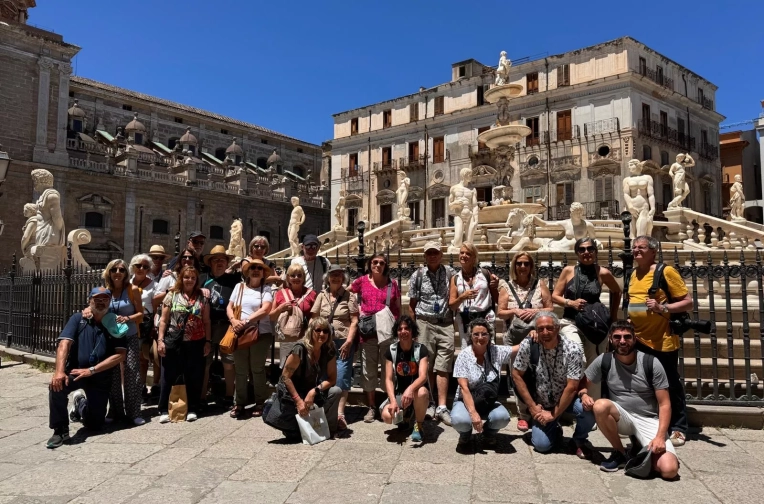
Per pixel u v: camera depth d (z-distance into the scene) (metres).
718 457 5.25
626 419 5.06
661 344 5.71
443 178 50.12
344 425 6.40
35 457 5.60
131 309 6.94
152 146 52.25
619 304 6.51
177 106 56.66
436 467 5.14
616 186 40.78
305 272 7.20
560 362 5.52
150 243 45.31
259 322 7.14
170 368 7.07
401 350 6.16
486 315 6.60
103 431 6.54
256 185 53.94
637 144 40.66
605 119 41.53
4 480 4.93
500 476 4.89
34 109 38.84
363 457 5.46
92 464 5.35
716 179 48.44
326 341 6.15
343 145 57.47
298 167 66.50
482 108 47.59
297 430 6.05
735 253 9.50
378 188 54.53
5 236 36.66
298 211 24.02
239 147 58.94
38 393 8.58
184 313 7.10
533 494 4.48
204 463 5.34
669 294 5.66
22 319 11.97
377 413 6.96
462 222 15.11
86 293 10.02
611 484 4.69
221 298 7.70
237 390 7.12
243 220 52.09
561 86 43.50
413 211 52.00
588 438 5.97
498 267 7.04
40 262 13.79
